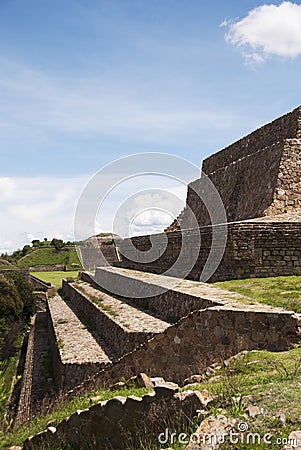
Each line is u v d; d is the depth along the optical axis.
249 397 5.29
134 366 9.77
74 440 7.01
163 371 9.20
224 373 6.78
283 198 18.97
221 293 11.19
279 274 13.96
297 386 5.39
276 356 6.98
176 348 9.02
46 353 23.80
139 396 6.46
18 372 22.83
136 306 17.50
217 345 8.34
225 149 28.52
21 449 7.99
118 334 13.31
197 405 5.46
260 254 14.01
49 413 10.03
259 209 19.98
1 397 17.88
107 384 10.11
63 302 33.09
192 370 8.65
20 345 30.39
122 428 6.27
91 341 15.89
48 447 7.21
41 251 83.75
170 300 13.20
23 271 62.94
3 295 33.56
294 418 4.68
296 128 20.95
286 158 19.72
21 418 12.72
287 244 14.15
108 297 22.23
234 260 13.88
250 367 6.68
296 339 7.47
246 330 8.00
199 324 8.64
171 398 5.76
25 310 38.22
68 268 69.94
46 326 35.22
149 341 9.52
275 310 8.02
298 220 15.31
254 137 25.03
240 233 14.02
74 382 12.69
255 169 22.34
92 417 6.71
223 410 5.19
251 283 12.59
